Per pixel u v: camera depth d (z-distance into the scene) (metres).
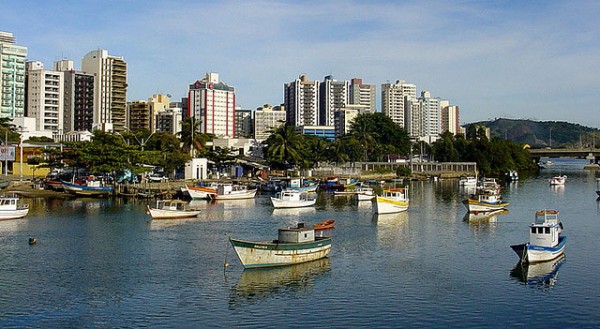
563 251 74.06
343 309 51.78
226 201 142.25
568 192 172.25
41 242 81.44
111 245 79.44
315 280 61.25
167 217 106.62
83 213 113.19
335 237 86.81
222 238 85.38
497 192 158.38
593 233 91.12
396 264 68.56
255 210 122.62
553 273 63.97
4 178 165.00
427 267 67.06
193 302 53.66
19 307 52.00
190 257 71.81
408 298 54.94
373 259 71.25
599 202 141.25
